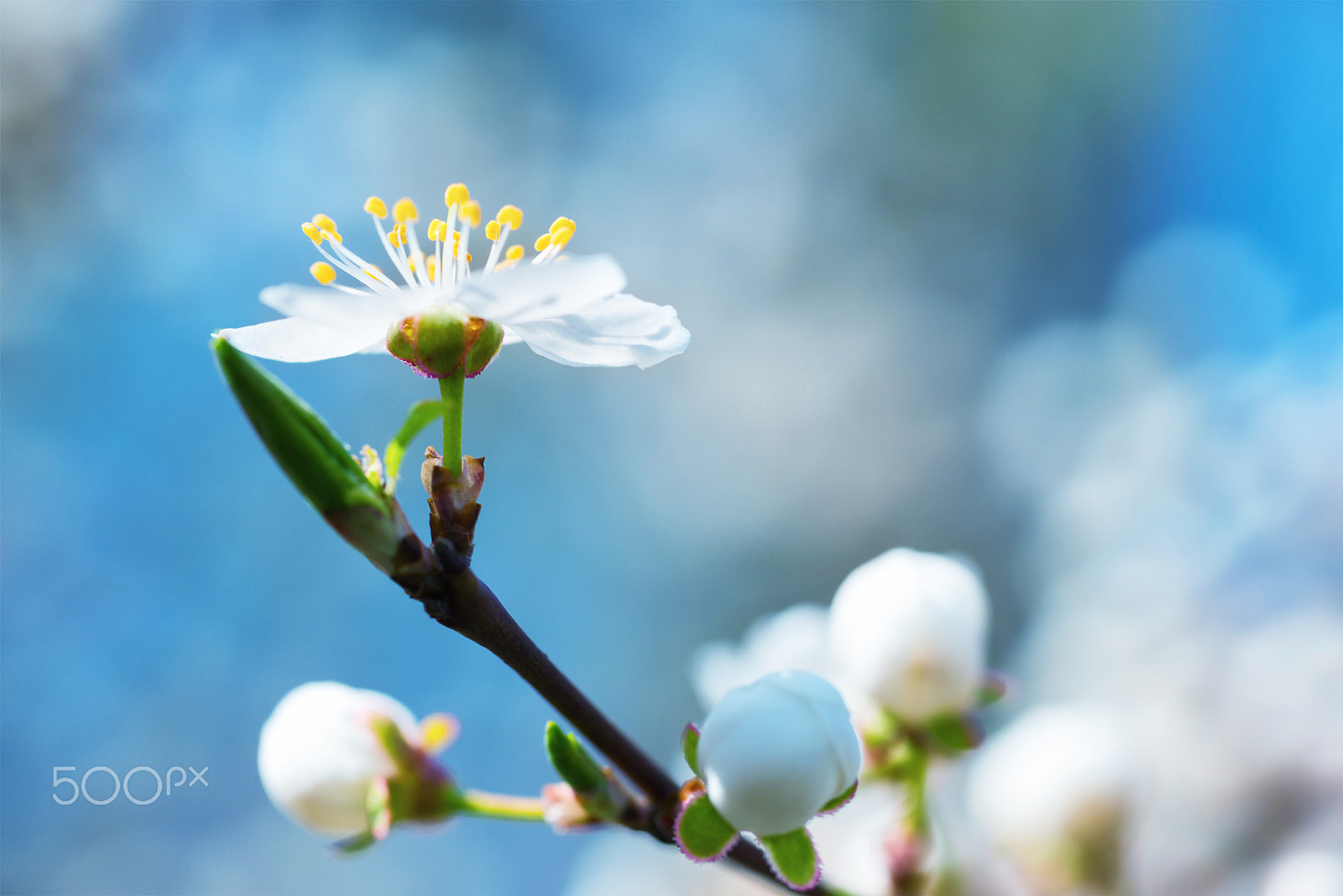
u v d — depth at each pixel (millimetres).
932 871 196
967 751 188
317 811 181
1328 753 299
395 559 161
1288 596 358
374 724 181
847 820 218
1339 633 333
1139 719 330
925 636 186
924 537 612
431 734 183
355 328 169
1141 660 358
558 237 176
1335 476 388
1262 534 384
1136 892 215
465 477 163
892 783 188
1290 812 293
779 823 166
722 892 277
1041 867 206
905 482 621
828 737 166
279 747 181
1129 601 386
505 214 175
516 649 164
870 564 190
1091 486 479
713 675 205
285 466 160
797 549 615
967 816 217
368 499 160
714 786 166
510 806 181
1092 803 204
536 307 165
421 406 165
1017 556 569
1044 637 411
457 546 162
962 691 188
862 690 189
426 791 180
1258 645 336
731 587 606
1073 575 444
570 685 166
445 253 172
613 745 167
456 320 166
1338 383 423
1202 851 290
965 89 731
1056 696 370
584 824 173
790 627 203
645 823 169
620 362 172
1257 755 304
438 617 162
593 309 171
